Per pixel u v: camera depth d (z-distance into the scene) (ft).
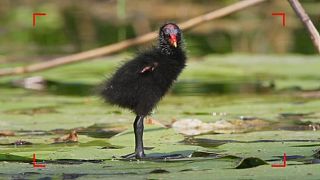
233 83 67.51
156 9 124.47
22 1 141.28
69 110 51.83
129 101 36.37
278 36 102.63
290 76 70.44
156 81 36.45
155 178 29.32
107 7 131.54
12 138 41.19
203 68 75.82
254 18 119.55
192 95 59.93
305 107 51.57
